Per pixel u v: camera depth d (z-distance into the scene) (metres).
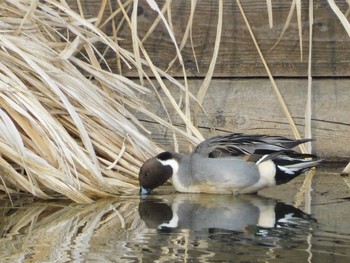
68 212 10.15
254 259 8.24
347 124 12.02
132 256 8.41
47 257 8.41
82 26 12.01
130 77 12.24
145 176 10.98
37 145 10.71
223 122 12.12
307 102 11.47
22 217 9.93
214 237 8.98
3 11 11.66
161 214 9.99
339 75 12.01
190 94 11.45
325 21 11.95
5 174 10.91
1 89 10.66
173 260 8.27
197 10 12.07
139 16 12.22
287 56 12.02
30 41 11.23
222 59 12.11
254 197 10.84
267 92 12.09
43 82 11.13
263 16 11.98
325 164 12.12
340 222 9.47
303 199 10.52
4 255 8.48
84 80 11.30
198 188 11.04
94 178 10.83
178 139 12.08
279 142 10.99
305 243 8.71
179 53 11.31
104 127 11.35
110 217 9.89
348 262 8.13
